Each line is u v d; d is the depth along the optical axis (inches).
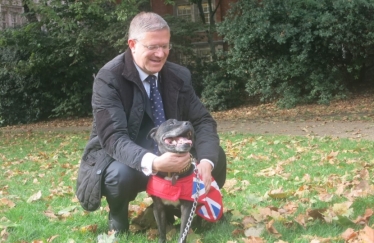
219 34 422.9
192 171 79.9
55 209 117.7
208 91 440.1
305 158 178.2
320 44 386.9
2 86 473.7
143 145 87.6
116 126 82.8
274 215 94.6
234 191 125.7
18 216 110.7
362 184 117.3
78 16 411.5
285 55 400.8
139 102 86.0
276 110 397.7
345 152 186.4
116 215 89.8
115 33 424.2
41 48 449.1
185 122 75.3
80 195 88.0
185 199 78.1
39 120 485.7
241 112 409.4
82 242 89.1
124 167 84.2
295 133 267.6
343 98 398.6
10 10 586.2
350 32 367.9
